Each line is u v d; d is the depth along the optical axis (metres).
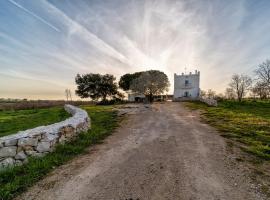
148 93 48.06
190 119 15.78
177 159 6.45
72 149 7.40
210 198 4.14
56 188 4.61
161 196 4.22
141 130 11.59
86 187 4.64
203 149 7.55
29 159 6.10
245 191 4.43
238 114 18.27
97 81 53.75
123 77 57.50
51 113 22.11
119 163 6.16
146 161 6.30
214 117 16.44
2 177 5.04
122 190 4.49
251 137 9.38
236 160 6.36
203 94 54.91
